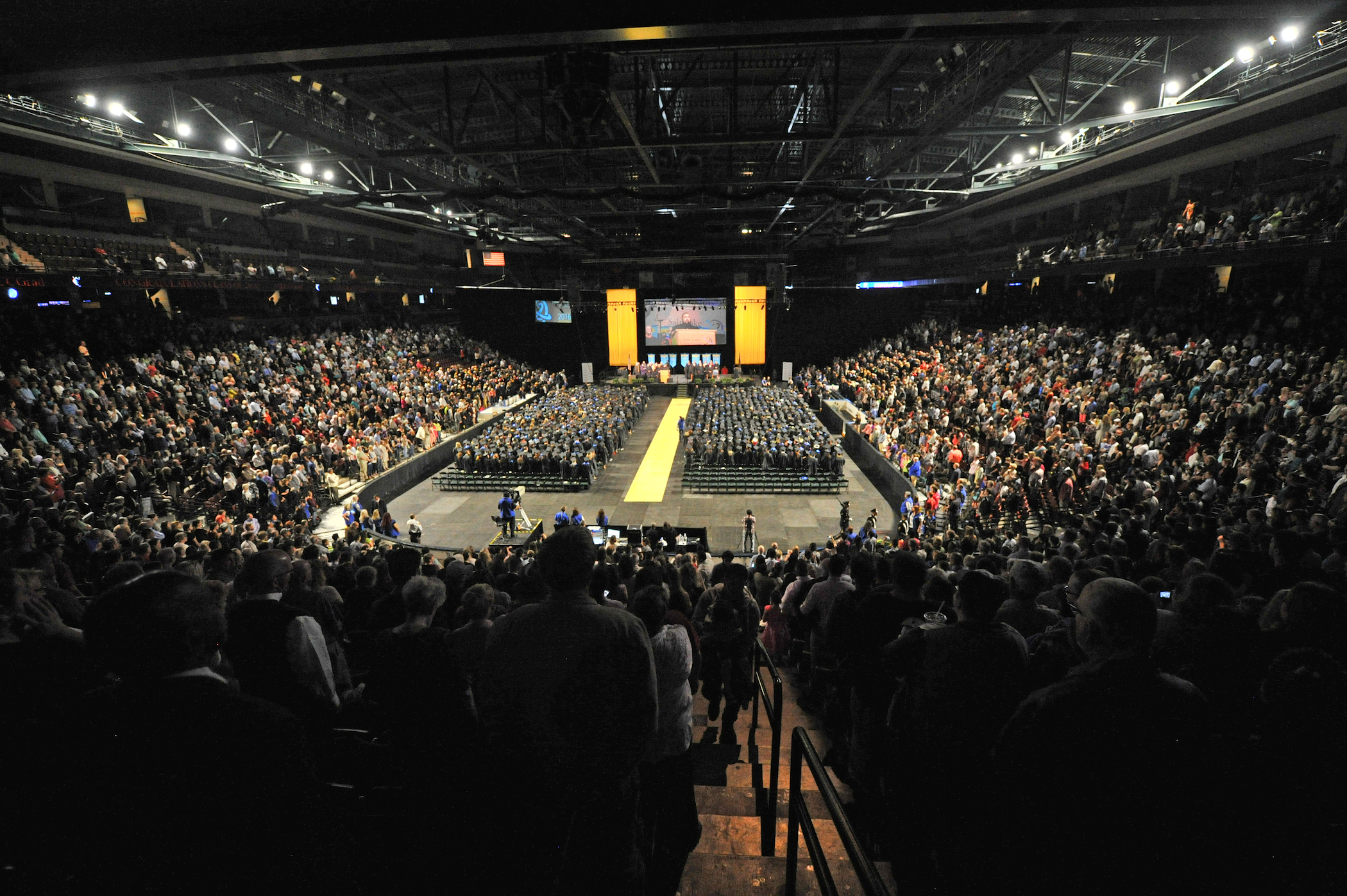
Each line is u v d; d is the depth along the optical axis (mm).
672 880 3451
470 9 8094
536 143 16359
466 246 47719
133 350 24531
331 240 41469
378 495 27562
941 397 31625
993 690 3018
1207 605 3453
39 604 3078
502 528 23797
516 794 2541
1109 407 20766
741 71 20453
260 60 8703
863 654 4105
